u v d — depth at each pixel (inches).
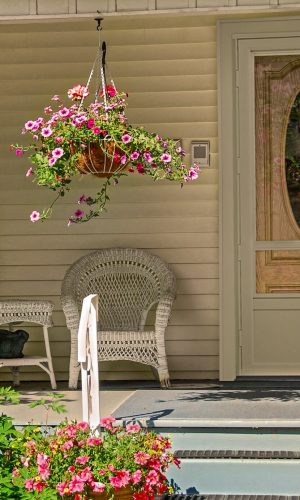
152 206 349.1
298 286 344.8
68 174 279.1
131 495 216.8
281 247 345.1
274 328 344.8
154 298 341.4
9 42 351.9
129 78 349.4
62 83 351.6
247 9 274.8
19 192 352.5
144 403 277.7
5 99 353.1
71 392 314.8
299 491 241.6
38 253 352.5
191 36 346.6
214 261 346.9
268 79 345.7
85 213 350.9
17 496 209.0
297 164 345.4
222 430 249.0
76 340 329.7
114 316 343.6
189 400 282.7
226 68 342.3
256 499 237.6
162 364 323.0
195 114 347.3
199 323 346.9
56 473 214.2
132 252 343.9
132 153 276.2
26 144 353.4
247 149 345.1
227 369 341.1
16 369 342.0
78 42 350.9
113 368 348.8
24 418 259.1
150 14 279.3
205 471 244.5
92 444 218.7
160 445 223.3
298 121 345.1
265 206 345.7
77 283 340.8
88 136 275.0
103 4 280.1
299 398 285.4
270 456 242.7
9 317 329.4
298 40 341.7
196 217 347.6
